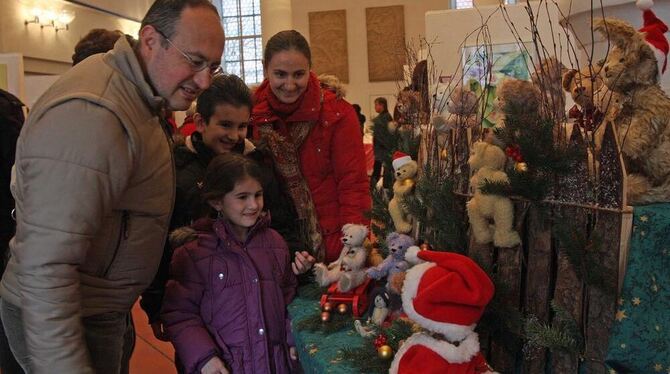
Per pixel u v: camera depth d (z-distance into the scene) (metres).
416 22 12.38
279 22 11.72
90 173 1.21
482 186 1.36
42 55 8.87
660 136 1.29
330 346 1.58
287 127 2.26
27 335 1.23
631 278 1.18
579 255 1.22
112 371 1.46
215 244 1.92
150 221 1.43
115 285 1.40
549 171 1.30
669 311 1.20
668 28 1.50
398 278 1.44
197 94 1.43
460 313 1.21
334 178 2.31
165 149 1.46
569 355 1.27
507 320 1.34
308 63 2.17
